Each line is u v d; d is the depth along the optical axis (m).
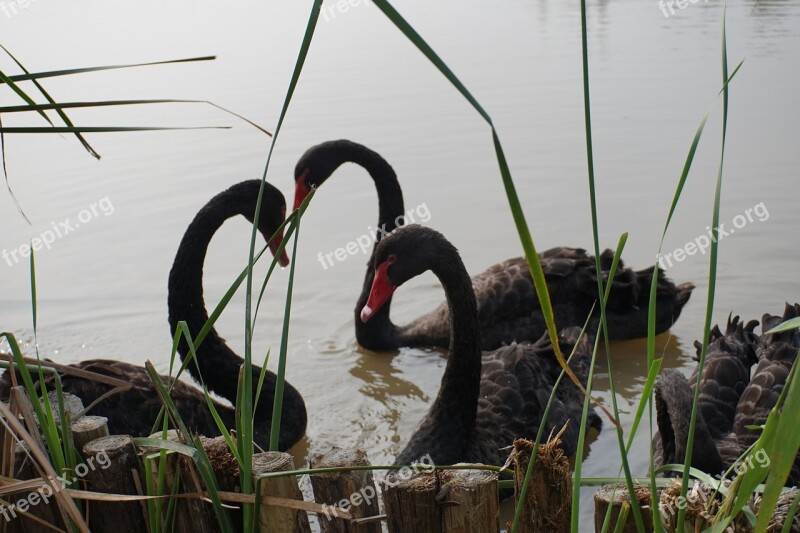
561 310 6.88
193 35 13.51
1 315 7.14
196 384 6.34
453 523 2.77
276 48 13.12
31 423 2.83
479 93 11.23
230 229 8.46
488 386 5.55
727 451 4.70
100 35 13.34
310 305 7.35
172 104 11.02
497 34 13.58
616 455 5.29
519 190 8.69
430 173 9.14
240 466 2.78
